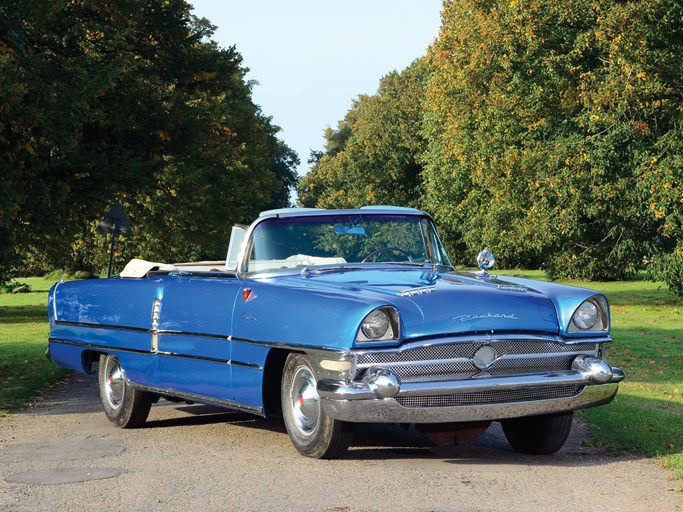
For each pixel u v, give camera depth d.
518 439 6.97
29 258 30.05
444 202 48.00
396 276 6.92
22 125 15.07
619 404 9.16
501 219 34.47
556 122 31.39
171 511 5.24
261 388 6.62
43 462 6.80
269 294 6.64
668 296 35.31
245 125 43.31
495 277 7.24
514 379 6.11
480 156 38.31
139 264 8.94
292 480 5.90
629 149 27.61
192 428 8.34
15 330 23.38
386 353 5.93
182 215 36.41
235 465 6.46
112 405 8.66
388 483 5.76
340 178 75.06
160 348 7.77
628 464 6.38
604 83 27.11
